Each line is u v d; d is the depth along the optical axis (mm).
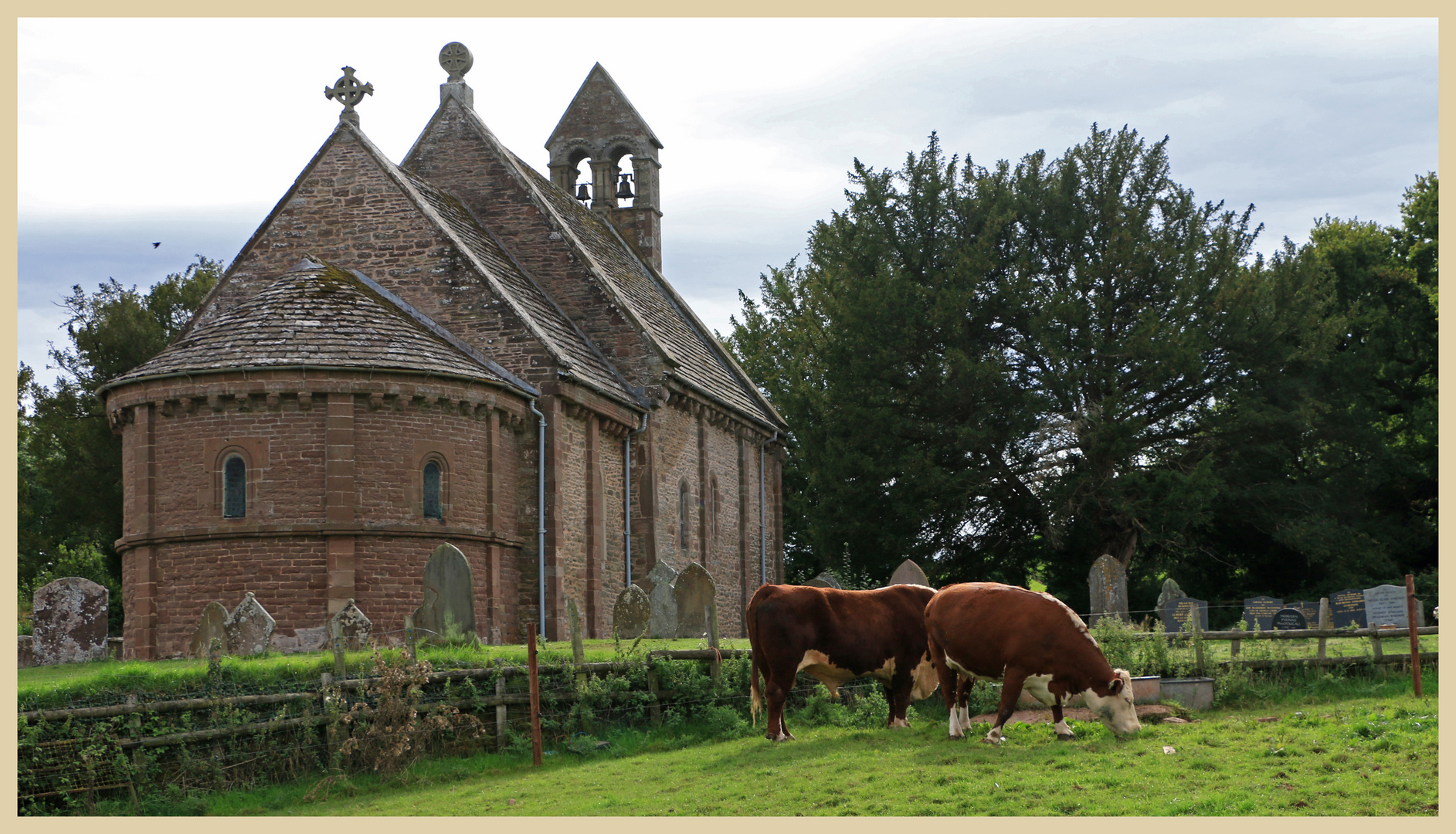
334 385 24578
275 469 24500
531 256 34406
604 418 30359
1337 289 47688
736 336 59062
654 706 17219
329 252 30531
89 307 46500
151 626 24734
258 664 15148
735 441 39219
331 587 24125
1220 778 11742
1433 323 46375
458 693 15680
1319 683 17547
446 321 29094
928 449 39875
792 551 51531
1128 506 37938
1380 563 38781
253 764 13984
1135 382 40000
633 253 43156
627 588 23656
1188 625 23625
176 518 24766
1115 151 42094
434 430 25500
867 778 12414
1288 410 40562
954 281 41031
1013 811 10773
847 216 44281
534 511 27516
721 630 36469
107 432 44188
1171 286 40812
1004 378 39812
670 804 12148
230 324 25938
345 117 31516
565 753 15859
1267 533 41594
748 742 15664
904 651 15609
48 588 21984
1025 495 41750
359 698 15094
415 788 14164
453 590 19812
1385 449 41562
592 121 44406
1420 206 48531
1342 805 10617
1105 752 12977
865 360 40750
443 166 35656
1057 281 42562
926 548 41438
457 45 36812
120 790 12984
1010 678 13781
